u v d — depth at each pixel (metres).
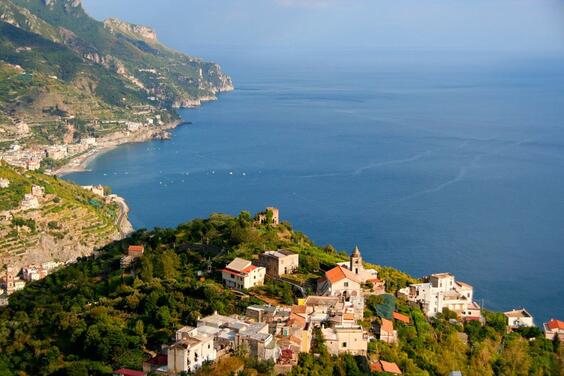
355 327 177.88
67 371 170.12
